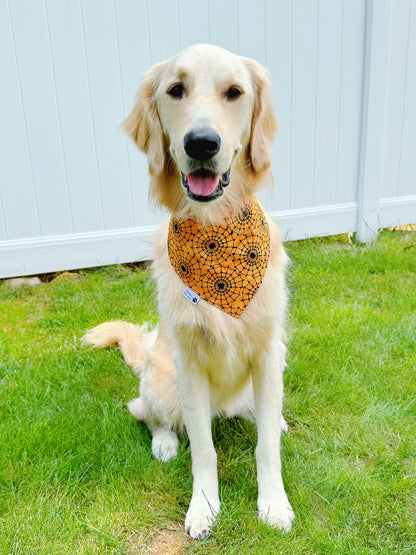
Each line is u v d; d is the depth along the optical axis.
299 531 0.78
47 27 1.58
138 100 0.89
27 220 1.72
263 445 0.83
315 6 1.77
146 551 0.77
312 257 1.82
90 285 1.70
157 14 1.65
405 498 0.84
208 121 0.72
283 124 1.86
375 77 1.87
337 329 1.33
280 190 1.93
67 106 1.66
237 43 1.74
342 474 0.87
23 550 0.77
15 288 1.72
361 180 1.99
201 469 0.84
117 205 1.79
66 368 1.23
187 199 0.84
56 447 0.95
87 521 0.81
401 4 1.85
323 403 1.08
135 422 1.06
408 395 1.08
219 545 0.77
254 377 0.88
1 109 1.61
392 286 1.60
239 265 0.83
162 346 1.01
